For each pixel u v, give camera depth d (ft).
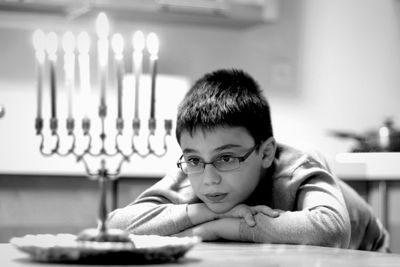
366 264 3.85
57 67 11.65
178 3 11.28
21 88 11.41
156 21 12.24
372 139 11.32
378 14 13.93
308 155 6.38
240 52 13.07
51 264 3.82
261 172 6.30
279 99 13.21
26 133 11.06
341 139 13.52
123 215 6.17
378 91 13.88
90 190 10.62
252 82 6.42
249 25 12.60
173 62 12.59
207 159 5.78
